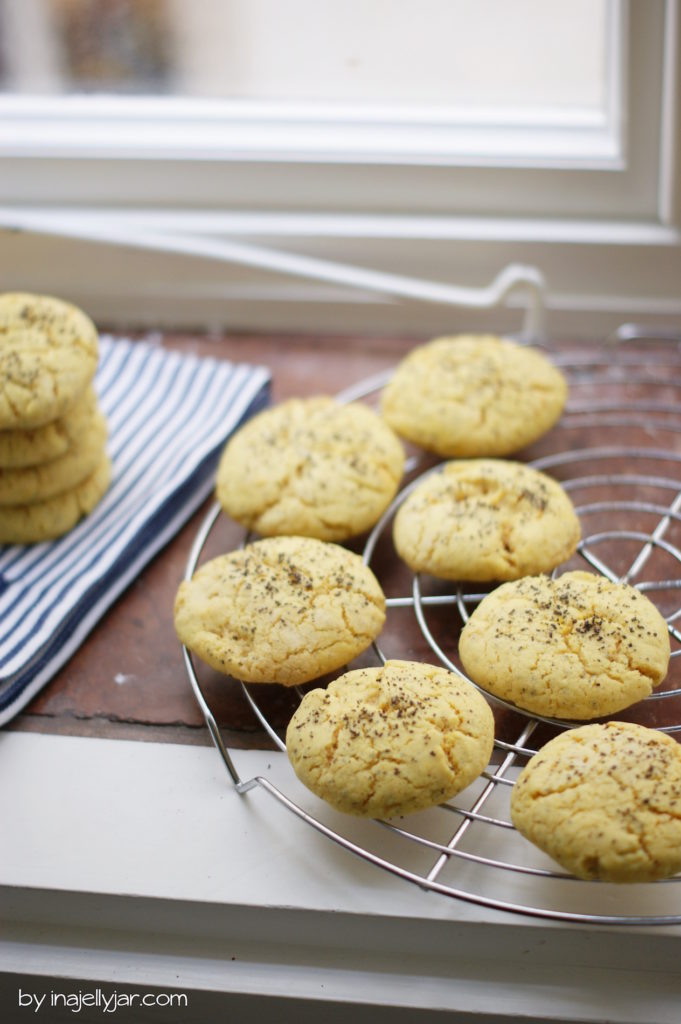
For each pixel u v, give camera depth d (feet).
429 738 1.48
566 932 1.49
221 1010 1.56
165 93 2.23
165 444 1.99
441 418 1.86
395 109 2.21
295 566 1.66
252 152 2.19
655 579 1.78
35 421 1.70
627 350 2.19
